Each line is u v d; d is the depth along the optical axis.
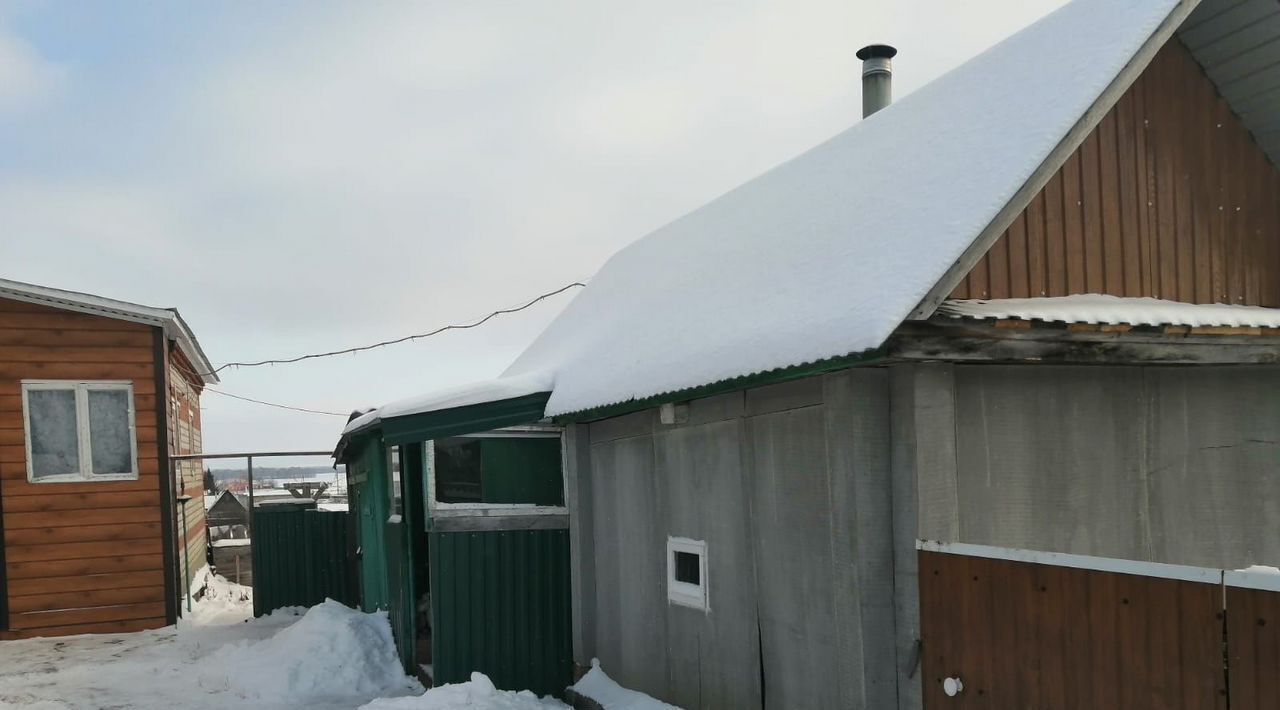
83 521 11.39
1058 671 3.44
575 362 7.84
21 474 11.19
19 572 11.08
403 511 8.91
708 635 5.86
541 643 7.72
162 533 11.73
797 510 4.93
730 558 5.61
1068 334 4.38
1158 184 5.39
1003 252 4.71
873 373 4.40
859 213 5.46
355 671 8.58
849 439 4.37
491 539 7.66
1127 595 3.20
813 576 4.79
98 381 11.57
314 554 13.48
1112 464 4.83
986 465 4.47
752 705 5.37
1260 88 5.54
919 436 4.25
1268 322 4.79
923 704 4.13
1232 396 5.21
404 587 8.91
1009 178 4.34
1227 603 2.88
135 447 11.69
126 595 11.48
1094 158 5.15
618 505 7.17
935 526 4.24
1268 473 5.24
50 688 8.28
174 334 12.65
